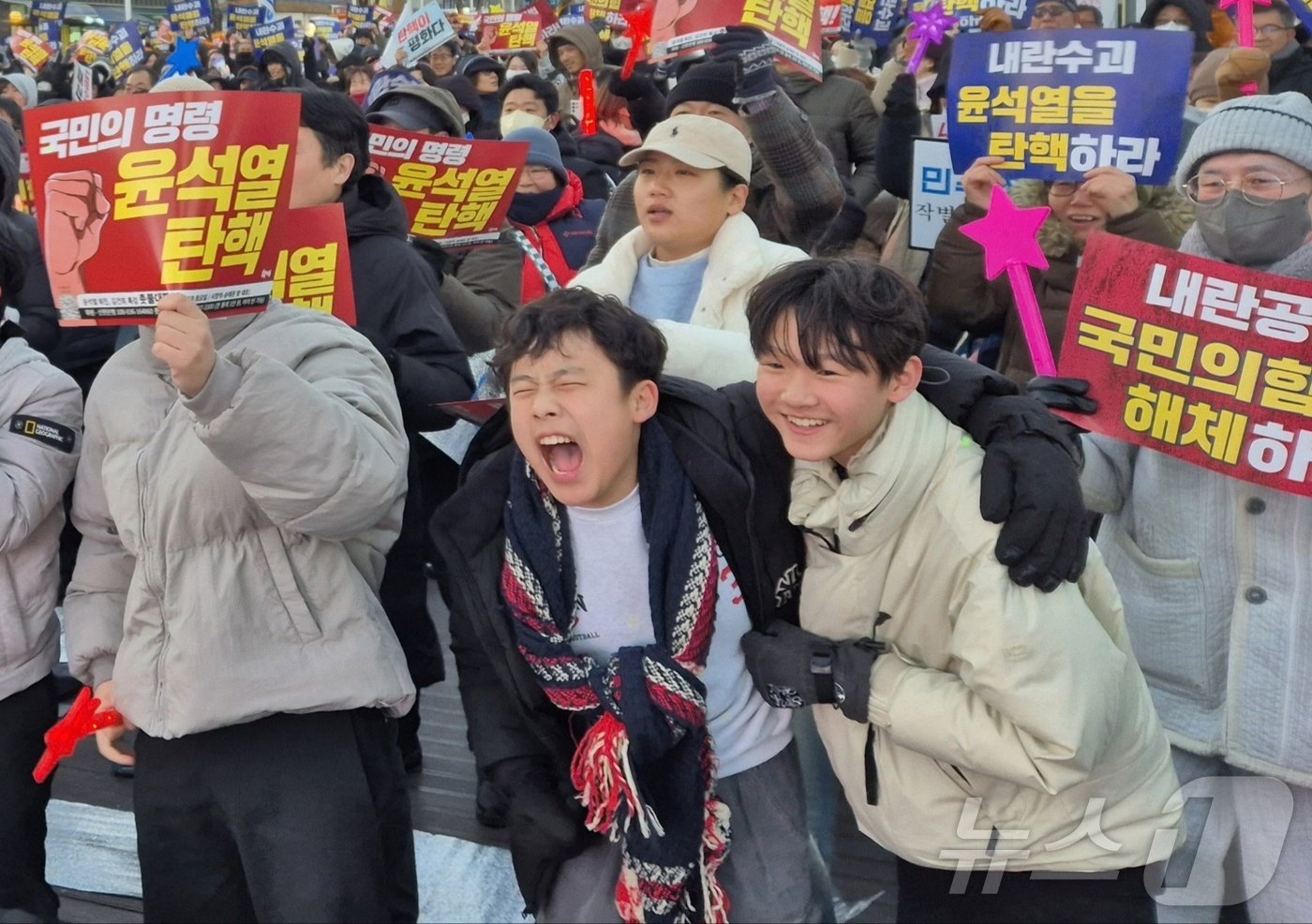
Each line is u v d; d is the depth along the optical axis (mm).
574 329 1949
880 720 1944
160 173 1978
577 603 2111
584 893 2256
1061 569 1819
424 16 8359
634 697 2002
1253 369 2238
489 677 2283
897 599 1972
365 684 2285
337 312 3102
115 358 2424
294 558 2264
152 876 2357
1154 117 2740
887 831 2076
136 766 2346
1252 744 2365
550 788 2213
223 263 2023
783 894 2248
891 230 4289
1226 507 2367
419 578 3562
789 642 2023
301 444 2045
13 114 6820
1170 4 4469
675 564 2037
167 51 14047
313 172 3133
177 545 2236
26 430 2541
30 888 2744
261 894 2301
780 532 2076
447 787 3871
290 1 21938
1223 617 2402
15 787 2693
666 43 3926
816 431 1881
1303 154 2238
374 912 2338
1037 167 2863
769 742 2252
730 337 2438
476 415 2643
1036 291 3285
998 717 1863
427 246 3832
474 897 3305
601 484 1990
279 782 2285
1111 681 1862
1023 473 1836
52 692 2791
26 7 17406
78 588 2516
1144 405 2361
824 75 5570
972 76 2881
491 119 7957
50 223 2033
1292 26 4270
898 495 1889
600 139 6598
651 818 2029
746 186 2986
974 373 1988
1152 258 2326
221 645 2217
